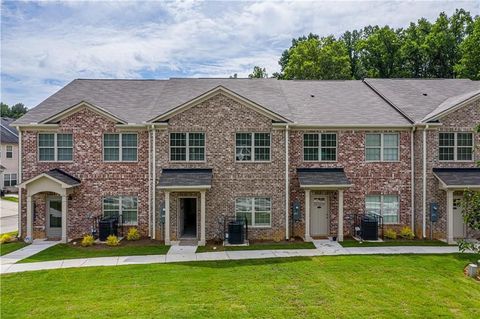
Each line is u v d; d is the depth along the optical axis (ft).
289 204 67.05
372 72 156.35
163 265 49.39
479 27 120.47
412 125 67.31
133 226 67.51
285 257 53.26
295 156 67.82
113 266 49.01
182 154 66.44
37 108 71.05
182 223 69.05
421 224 66.39
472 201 47.29
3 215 101.71
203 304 35.60
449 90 79.82
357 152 68.39
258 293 38.47
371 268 47.29
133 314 33.42
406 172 68.69
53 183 63.36
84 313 33.83
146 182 67.46
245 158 66.54
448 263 49.65
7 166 155.53
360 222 66.90
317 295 37.93
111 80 82.12
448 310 34.42
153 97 76.13
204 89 77.51
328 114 70.03
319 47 150.10
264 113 65.87
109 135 67.56
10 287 41.11
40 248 59.62
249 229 66.18
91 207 67.21
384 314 33.50
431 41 146.51
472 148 66.90
